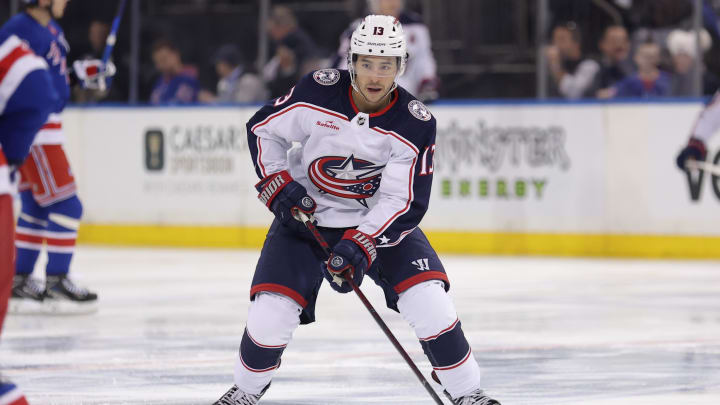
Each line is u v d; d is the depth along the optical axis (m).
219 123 36.19
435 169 34.28
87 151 37.81
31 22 20.67
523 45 35.00
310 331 19.03
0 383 8.66
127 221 37.47
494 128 33.59
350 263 10.77
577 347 17.31
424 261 11.08
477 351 16.94
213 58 37.47
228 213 36.22
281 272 10.95
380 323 11.05
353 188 11.36
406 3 35.44
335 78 11.22
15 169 9.18
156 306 22.66
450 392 11.24
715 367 15.52
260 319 10.86
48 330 19.45
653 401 13.09
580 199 32.88
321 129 11.14
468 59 35.50
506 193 33.53
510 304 22.61
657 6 33.00
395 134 11.02
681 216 31.97
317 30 36.66
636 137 32.31
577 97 33.62
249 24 37.06
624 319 20.53
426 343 11.05
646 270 29.16
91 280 27.30
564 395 13.51
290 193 11.16
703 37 32.69
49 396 13.41
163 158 36.94
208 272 29.08
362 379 14.59
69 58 23.56
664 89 33.03
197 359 16.25
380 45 10.62
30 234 22.03
